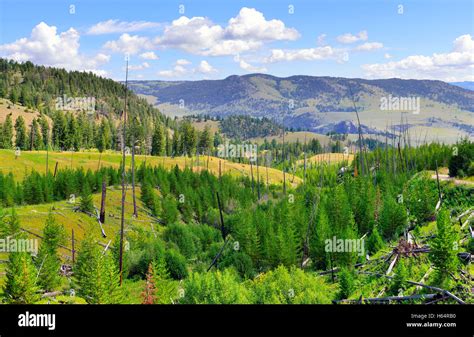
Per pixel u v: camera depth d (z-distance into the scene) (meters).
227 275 39.16
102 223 87.38
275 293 36.38
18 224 62.56
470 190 64.81
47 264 48.94
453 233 37.34
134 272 61.62
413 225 61.09
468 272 37.50
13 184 101.25
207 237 81.44
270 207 89.19
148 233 84.56
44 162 156.00
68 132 198.62
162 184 119.62
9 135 195.12
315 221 67.19
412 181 82.94
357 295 39.31
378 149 137.00
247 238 63.47
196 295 37.66
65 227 77.56
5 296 39.84
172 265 61.00
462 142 83.44
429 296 33.69
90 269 42.47
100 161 170.88
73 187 103.88
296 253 62.41
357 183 82.44
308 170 198.50
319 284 40.94
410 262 45.03
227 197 117.38
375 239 58.66
